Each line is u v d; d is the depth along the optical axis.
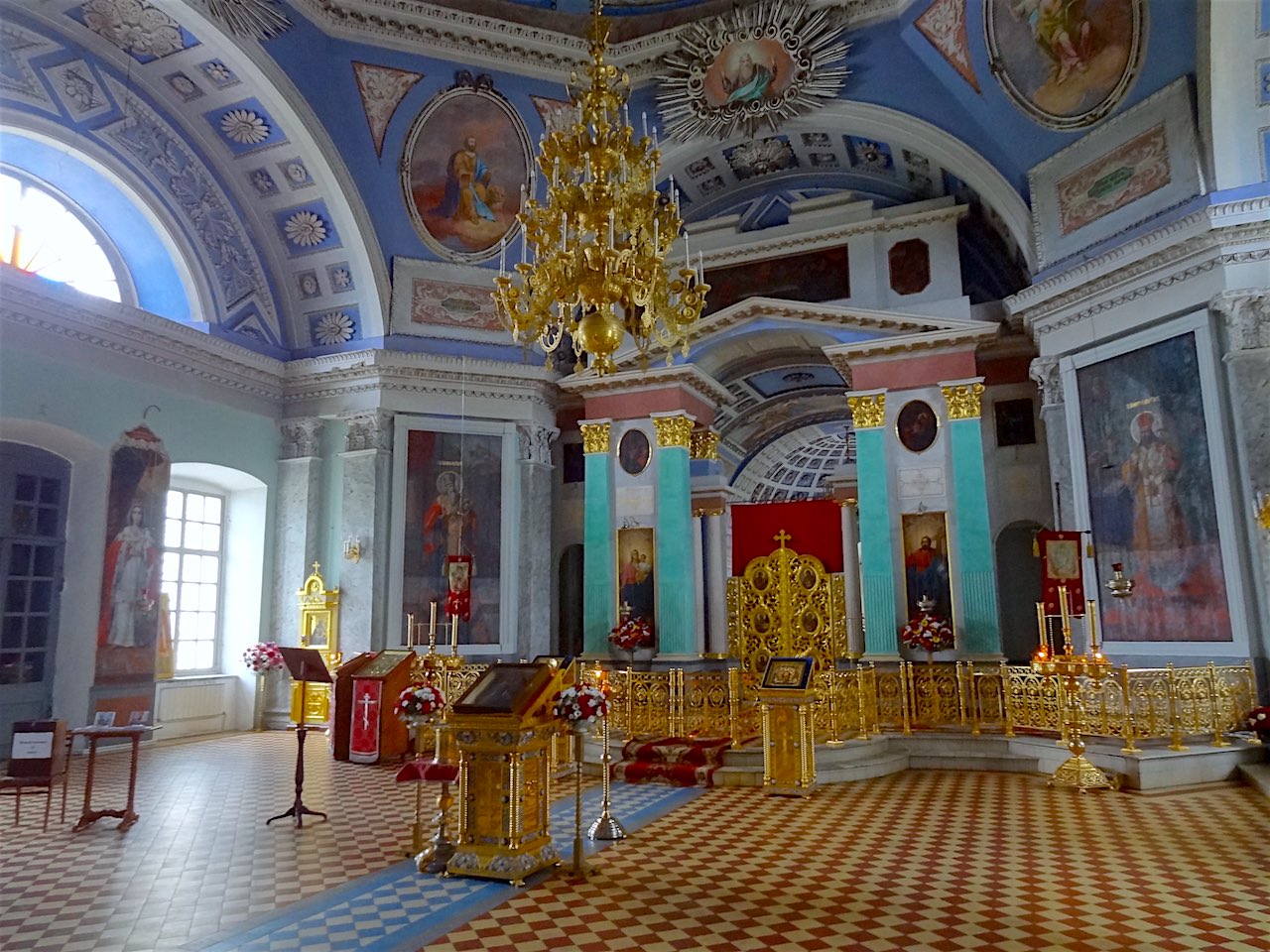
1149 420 11.09
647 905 5.45
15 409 11.33
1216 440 10.25
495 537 15.62
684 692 11.07
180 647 14.59
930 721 11.80
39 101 12.11
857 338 14.36
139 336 12.98
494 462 15.84
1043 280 12.48
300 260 15.59
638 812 8.23
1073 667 9.25
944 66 12.98
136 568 12.91
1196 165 10.68
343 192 14.51
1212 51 10.06
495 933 4.95
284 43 12.91
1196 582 10.41
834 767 9.90
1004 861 6.43
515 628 15.45
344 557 14.95
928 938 4.85
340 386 15.54
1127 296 11.42
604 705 6.18
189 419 14.02
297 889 5.83
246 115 13.73
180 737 13.86
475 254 15.95
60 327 11.95
